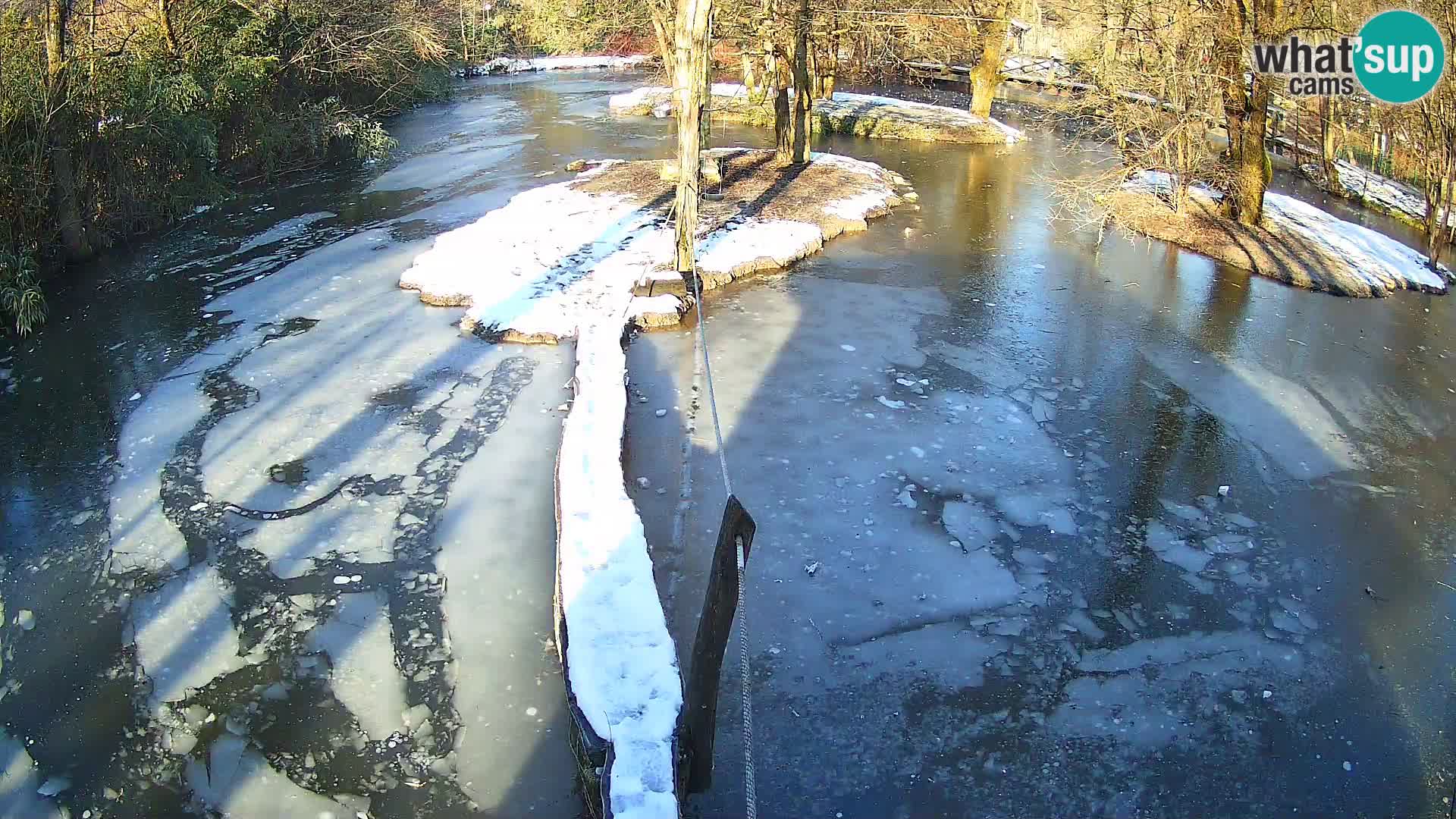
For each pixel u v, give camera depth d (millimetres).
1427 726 6668
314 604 7598
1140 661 7199
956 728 6543
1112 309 14000
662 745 5465
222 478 9281
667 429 10234
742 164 21969
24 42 15141
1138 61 18828
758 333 12727
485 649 7152
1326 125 21578
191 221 18031
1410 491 9477
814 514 8812
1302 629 7562
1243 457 10023
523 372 11461
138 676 6922
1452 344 13078
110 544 8336
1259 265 15844
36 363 11883
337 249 16172
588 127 27703
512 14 45906
